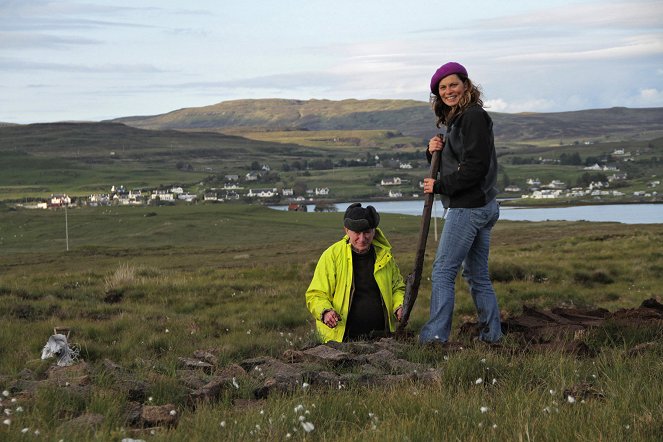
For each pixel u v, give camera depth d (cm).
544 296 1838
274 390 549
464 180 670
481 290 731
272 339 1142
